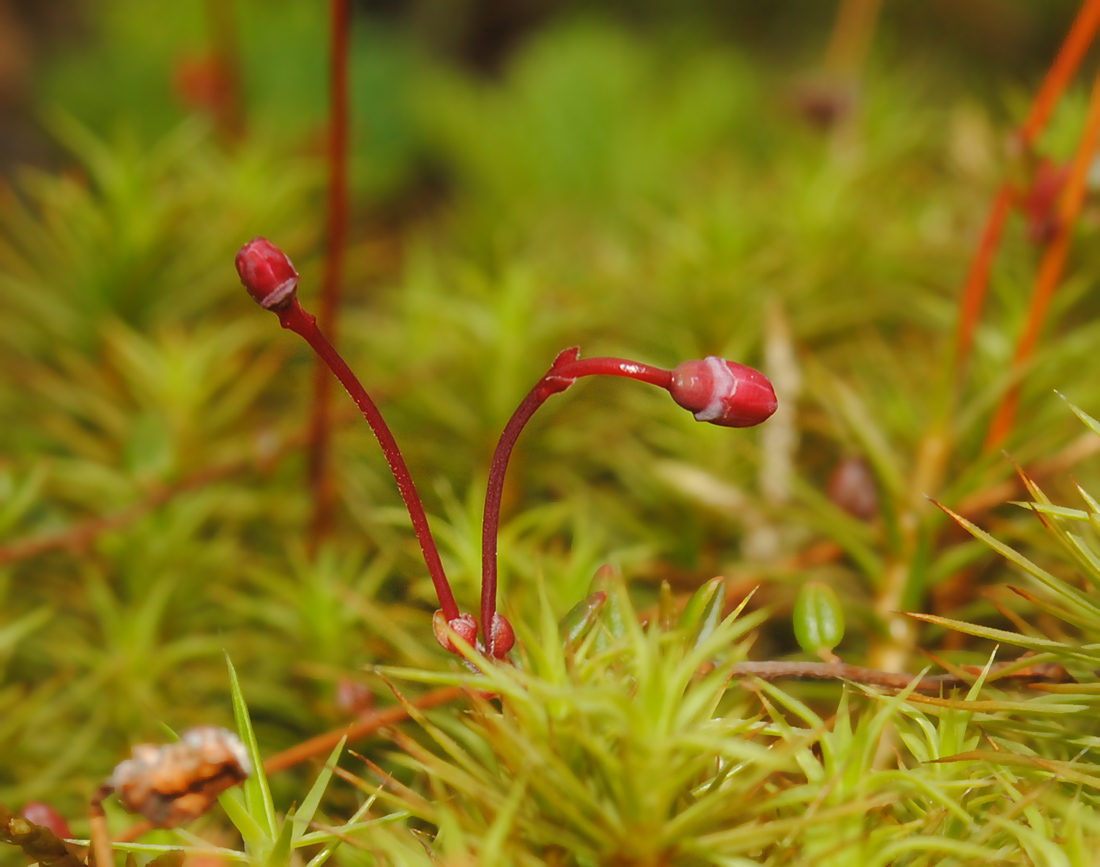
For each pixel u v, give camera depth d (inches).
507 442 6.6
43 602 9.0
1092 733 7.1
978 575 8.3
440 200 18.5
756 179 15.0
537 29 22.4
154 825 6.3
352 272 12.9
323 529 8.8
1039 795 6.5
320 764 7.1
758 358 10.7
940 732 6.7
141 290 11.7
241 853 6.6
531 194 16.4
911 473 8.9
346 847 6.9
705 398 6.5
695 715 6.5
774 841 6.4
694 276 11.6
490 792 6.4
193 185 12.4
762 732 6.6
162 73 17.5
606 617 6.9
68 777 8.1
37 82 18.7
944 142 15.1
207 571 9.0
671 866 6.3
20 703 8.4
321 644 8.3
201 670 8.4
